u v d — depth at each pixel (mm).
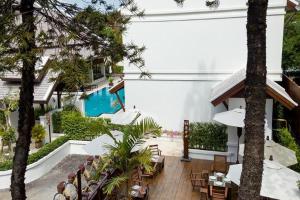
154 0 21000
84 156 20453
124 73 22438
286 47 28984
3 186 16031
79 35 8102
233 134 18188
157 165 16094
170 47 21328
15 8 7305
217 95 17156
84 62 7332
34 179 17062
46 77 22531
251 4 7020
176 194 13938
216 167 15375
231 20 19875
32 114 8758
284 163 11695
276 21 18984
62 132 22562
